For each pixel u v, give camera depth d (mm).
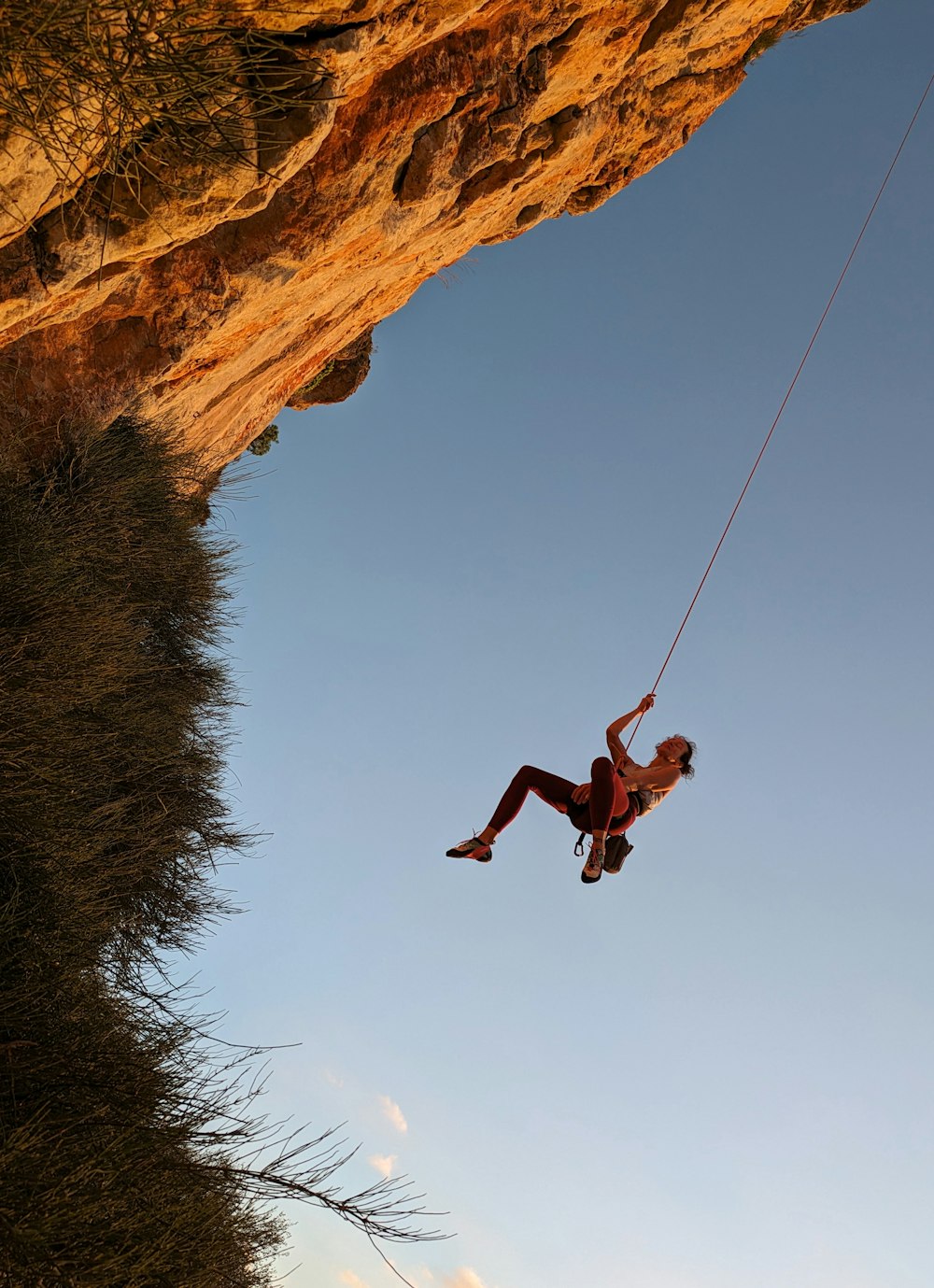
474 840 6617
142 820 7027
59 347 6203
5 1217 3443
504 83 5930
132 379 6590
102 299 5477
